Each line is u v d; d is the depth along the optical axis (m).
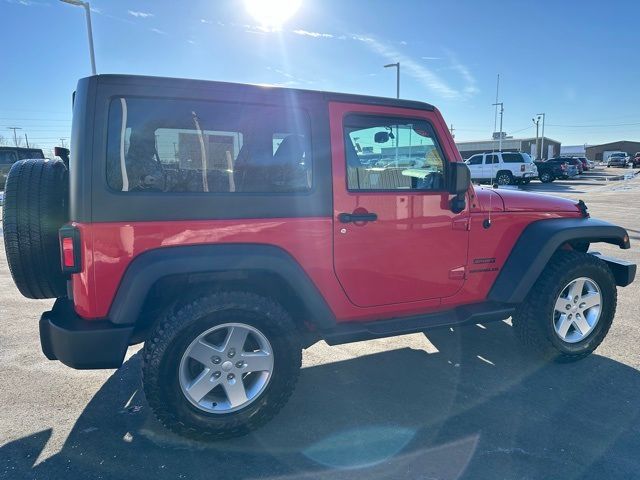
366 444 2.70
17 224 2.55
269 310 2.71
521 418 2.95
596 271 3.68
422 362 3.79
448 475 2.42
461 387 3.37
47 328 2.57
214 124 2.67
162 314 2.67
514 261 3.53
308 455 2.60
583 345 3.71
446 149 3.29
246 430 2.72
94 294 2.46
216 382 2.67
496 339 4.27
